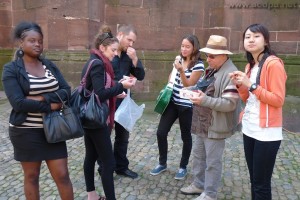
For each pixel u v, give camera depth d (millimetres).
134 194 3217
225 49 2654
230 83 2578
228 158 4215
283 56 7387
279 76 2148
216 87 2645
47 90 2250
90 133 2654
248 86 2211
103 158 2709
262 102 2229
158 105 3439
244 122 2416
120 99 3367
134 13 7617
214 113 2682
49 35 7227
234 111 2699
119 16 7602
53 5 7125
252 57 2396
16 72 2156
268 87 2189
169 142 4766
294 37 7281
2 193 3219
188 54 3301
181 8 7742
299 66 7281
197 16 7820
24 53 2248
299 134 5184
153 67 7691
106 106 2639
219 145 2771
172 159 4145
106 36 2666
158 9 7664
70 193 2402
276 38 7414
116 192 3250
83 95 2619
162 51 7801
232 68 2646
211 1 7738
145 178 3572
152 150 4469
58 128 2197
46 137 2211
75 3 7055
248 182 3533
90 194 2949
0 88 8625
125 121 3170
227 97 2559
